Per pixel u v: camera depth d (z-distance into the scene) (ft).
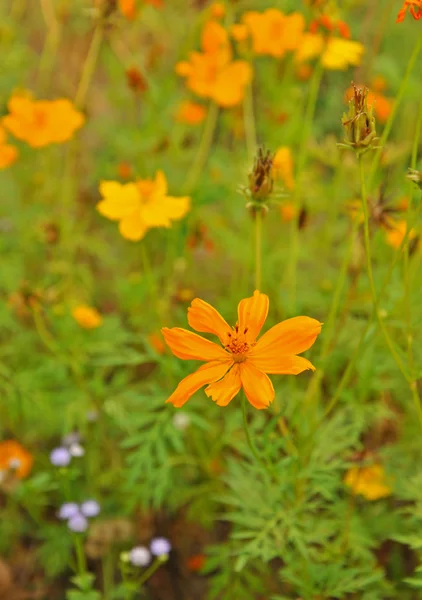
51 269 3.10
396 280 2.77
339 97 3.52
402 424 2.83
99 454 3.00
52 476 2.93
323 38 2.72
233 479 2.59
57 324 2.87
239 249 3.06
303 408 2.62
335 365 2.84
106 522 2.88
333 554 2.59
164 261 3.35
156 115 3.22
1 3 3.70
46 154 3.32
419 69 3.39
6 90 3.46
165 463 2.72
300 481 2.58
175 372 2.73
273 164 2.41
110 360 2.70
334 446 2.58
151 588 2.88
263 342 2.20
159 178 2.65
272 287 3.03
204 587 2.89
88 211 3.40
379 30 3.12
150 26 3.52
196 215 3.10
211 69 2.98
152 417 2.71
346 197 3.12
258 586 2.69
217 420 2.98
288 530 2.53
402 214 2.53
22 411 2.97
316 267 3.23
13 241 3.22
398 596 2.72
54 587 2.88
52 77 3.60
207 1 3.36
